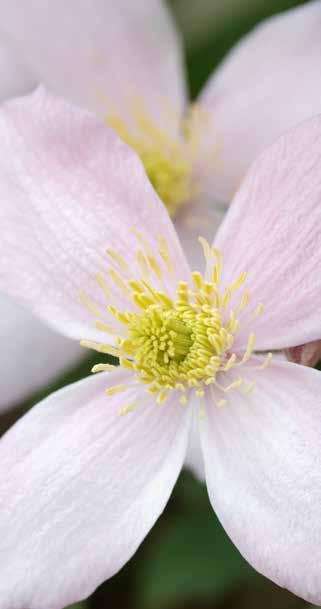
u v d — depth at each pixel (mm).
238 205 187
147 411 190
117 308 192
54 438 188
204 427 188
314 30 225
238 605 245
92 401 190
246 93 230
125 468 187
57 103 192
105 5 235
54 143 192
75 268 192
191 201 237
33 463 187
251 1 252
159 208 190
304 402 182
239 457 184
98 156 191
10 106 194
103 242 192
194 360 188
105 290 191
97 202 192
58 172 193
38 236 192
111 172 191
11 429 188
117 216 191
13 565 183
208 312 188
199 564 238
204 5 255
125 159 191
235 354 188
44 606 181
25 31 236
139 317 189
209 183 237
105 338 191
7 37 236
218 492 183
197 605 246
